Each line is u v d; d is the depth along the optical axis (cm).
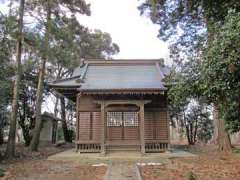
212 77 565
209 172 938
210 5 980
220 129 1627
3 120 1578
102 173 977
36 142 1841
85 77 1706
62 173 987
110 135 1622
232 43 513
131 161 1265
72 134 2989
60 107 3262
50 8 1672
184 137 3094
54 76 2602
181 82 715
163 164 1138
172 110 2394
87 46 2897
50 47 1564
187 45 1510
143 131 1495
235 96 575
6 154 1405
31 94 2484
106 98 1538
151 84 1570
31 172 1009
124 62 1944
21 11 1430
